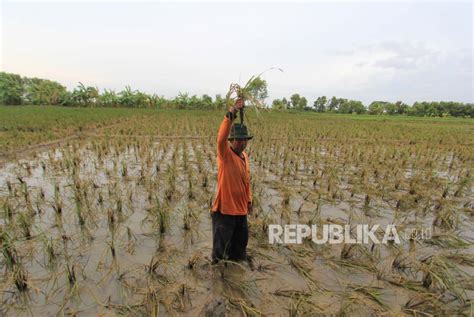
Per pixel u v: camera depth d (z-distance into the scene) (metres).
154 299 2.62
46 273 3.10
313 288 2.98
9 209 4.44
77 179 6.04
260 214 4.82
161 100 47.97
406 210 5.25
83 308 2.61
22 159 8.45
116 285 2.94
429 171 7.71
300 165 8.57
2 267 3.16
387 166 8.48
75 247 3.64
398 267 3.37
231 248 3.38
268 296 2.87
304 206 5.29
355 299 2.79
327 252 3.67
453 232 4.41
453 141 14.88
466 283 3.06
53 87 49.59
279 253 3.65
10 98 43.34
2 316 2.52
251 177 6.57
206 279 3.09
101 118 20.89
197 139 12.84
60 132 13.89
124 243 3.77
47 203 4.96
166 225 4.05
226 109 3.08
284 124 20.83
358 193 6.06
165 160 8.67
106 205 5.00
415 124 29.11
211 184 6.37
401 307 2.76
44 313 2.55
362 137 15.61
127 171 7.25
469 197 6.10
